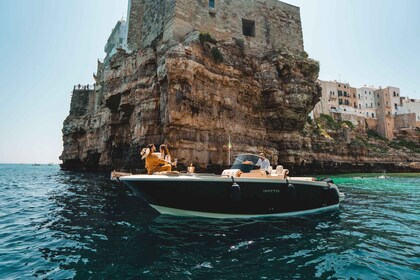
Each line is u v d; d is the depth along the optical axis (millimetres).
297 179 8750
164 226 6926
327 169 37938
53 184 19766
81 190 15594
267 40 27125
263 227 6922
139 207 9906
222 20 24422
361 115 64688
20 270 4250
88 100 47188
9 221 7711
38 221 7676
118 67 27219
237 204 7570
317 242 5770
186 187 7172
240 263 4551
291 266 4453
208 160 19672
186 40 20562
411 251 5258
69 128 43375
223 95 21516
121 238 5938
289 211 8492
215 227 6832
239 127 22500
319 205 9289
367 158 44469
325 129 45281
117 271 4195
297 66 26078
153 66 22500
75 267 4359
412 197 13594
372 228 7031
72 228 6848
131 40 31844
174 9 21312
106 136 30203
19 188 17484
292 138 25938
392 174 39406
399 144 59688
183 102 18484
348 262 4641
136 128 21766
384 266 4484
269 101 24688
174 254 4938
